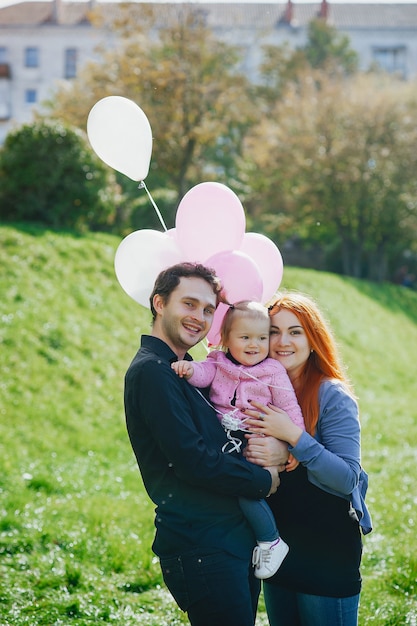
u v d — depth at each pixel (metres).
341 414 3.75
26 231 17.17
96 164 19.25
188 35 29.91
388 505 9.07
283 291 4.15
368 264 39.62
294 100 37.25
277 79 47.31
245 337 3.78
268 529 3.55
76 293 15.76
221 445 3.57
